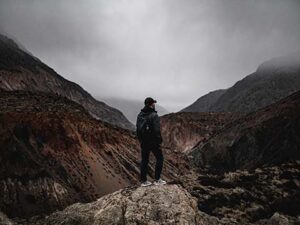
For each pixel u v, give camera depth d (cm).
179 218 1188
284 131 9725
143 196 1241
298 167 6250
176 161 8919
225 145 11019
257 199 4559
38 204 4103
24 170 4388
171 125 17462
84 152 5716
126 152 6944
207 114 18775
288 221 3134
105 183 5303
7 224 1524
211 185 5494
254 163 9506
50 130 5591
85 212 1327
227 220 3350
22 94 9100
